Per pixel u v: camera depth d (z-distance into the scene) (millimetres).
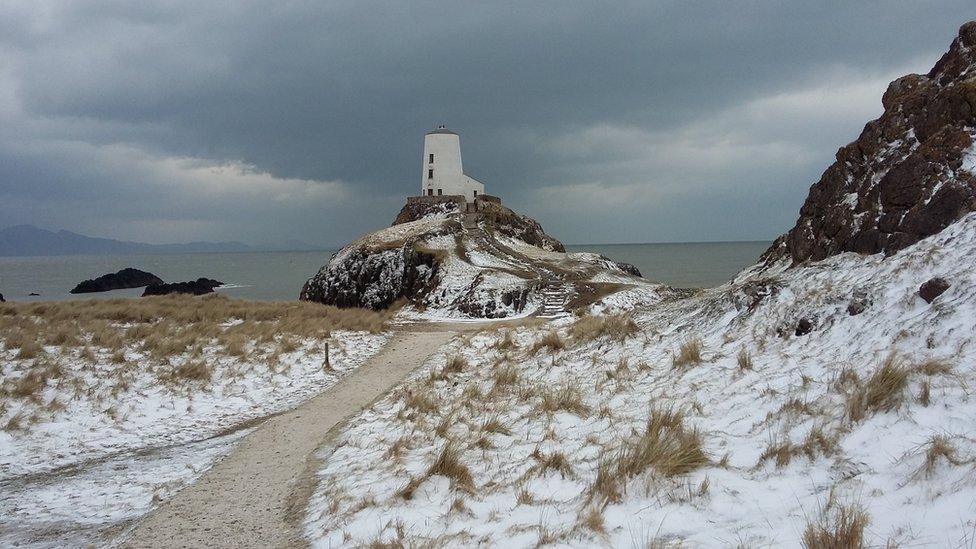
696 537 4605
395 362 18031
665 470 5715
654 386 9273
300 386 15281
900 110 12680
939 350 6637
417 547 5441
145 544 6711
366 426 10727
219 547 6516
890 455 5043
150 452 10586
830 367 7512
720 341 10469
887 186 11055
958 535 3807
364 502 6801
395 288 40938
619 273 46281
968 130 10539
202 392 14188
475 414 9852
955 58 12312
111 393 13320
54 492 8711
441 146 67250
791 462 5461
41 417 11703
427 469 7293
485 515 5910
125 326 20672
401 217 63375
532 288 36125
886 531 4086
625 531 4918
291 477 8672
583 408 8891
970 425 5043
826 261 11492
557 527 5238
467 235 48562
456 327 26953
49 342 16797
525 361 13688
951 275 7879
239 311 25422
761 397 7336
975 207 9320
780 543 4238
